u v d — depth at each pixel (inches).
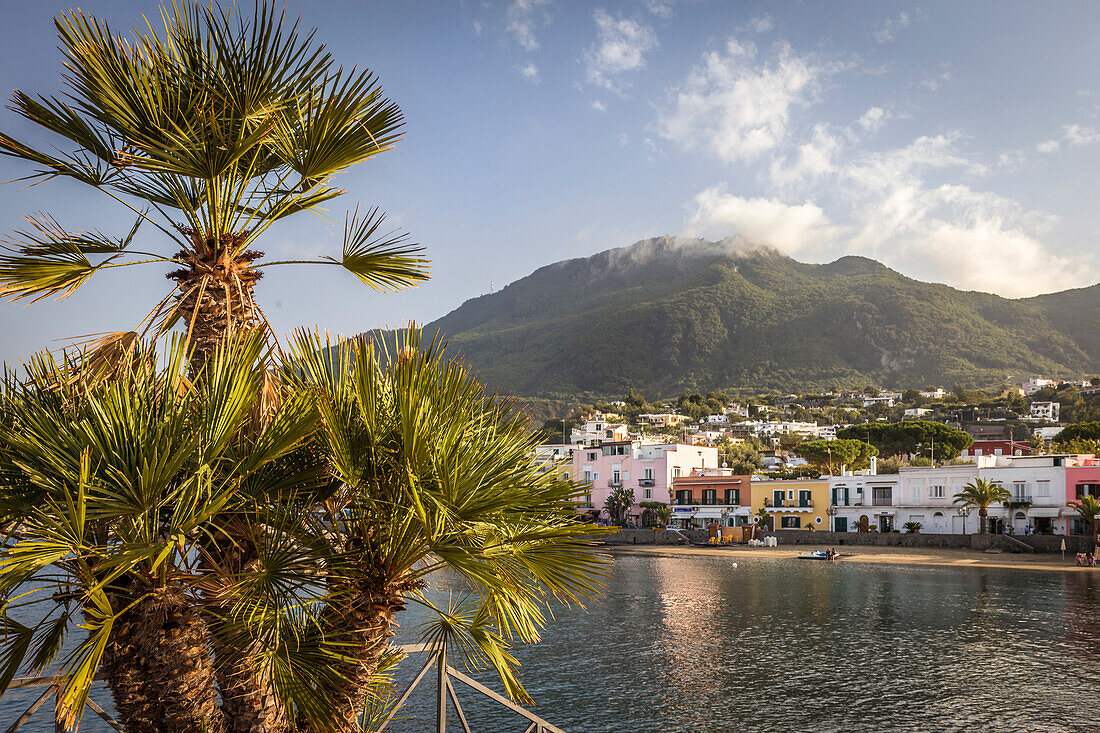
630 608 1779.0
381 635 243.3
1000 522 3139.8
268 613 215.6
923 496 3398.1
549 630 1517.0
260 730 236.4
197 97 235.3
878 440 5600.4
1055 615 1640.0
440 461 218.2
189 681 224.7
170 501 210.8
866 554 3073.3
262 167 271.7
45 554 186.5
